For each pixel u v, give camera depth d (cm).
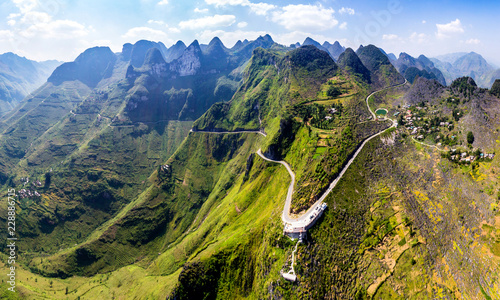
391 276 13288
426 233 14462
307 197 15975
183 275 16150
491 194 14838
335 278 13212
